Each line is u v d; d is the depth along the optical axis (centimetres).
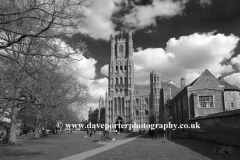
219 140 2631
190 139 3647
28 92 1755
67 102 3559
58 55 1491
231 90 3825
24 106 2458
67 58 1564
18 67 1586
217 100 3797
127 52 15388
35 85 1734
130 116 13250
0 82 1463
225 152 1803
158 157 1648
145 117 15638
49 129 9631
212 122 2847
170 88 6712
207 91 3838
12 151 2116
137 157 1675
